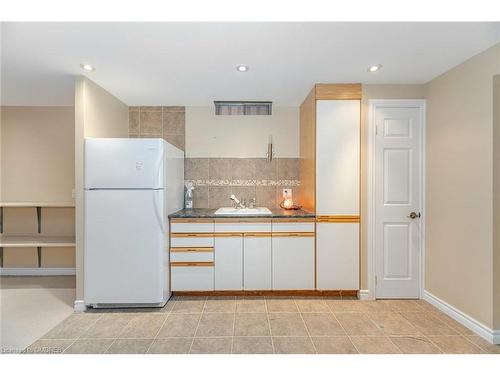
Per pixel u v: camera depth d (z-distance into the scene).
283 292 2.78
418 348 1.92
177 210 3.05
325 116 2.69
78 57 2.10
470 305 2.15
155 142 2.43
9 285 3.12
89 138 2.42
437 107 2.50
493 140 1.95
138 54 2.05
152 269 2.45
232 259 2.72
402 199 2.70
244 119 3.44
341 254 2.71
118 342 1.98
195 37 1.82
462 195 2.22
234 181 3.46
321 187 2.70
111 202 2.41
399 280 2.71
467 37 1.83
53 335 2.07
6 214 3.46
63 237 3.35
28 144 3.46
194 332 2.12
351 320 2.30
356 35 1.81
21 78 2.49
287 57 2.12
